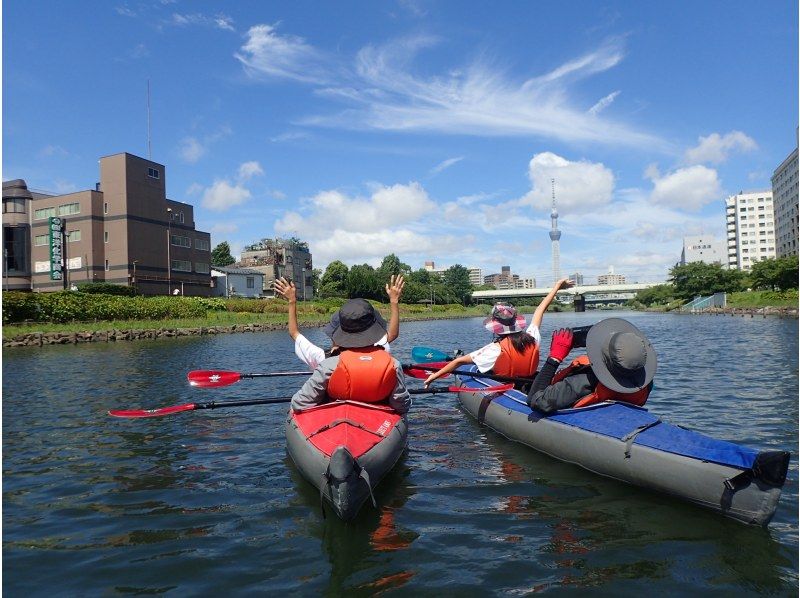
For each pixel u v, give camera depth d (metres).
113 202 48.69
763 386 10.19
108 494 5.15
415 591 3.39
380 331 5.57
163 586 3.50
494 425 7.22
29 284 51.19
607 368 5.55
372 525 4.38
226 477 5.59
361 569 3.68
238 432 7.48
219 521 4.50
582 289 140.00
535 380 6.24
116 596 3.39
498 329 6.97
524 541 4.05
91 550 4.01
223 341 27.19
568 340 6.08
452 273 148.62
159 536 4.23
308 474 5.00
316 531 4.28
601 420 5.47
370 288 89.50
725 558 3.73
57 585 3.52
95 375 13.52
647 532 4.14
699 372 12.38
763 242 157.50
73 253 49.09
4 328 26.17
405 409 5.84
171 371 14.27
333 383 5.44
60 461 6.20
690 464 4.44
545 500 4.82
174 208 54.34
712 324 37.19
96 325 29.75
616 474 5.12
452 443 6.76
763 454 4.00
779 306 49.72
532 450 6.34
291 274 84.69
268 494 5.09
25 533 4.32
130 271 48.50
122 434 7.42
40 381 12.50
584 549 3.91
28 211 51.19
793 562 3.65
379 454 4.86
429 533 4.21
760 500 4.02
